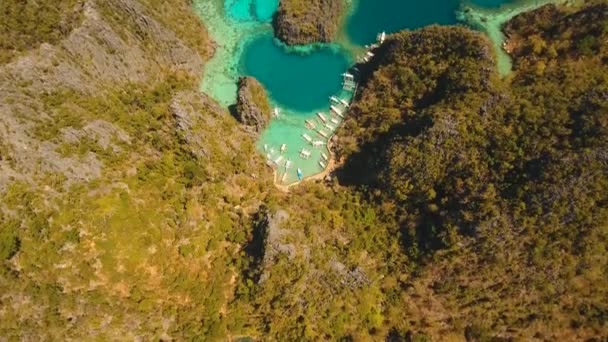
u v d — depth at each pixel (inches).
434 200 3535.9
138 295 3184.1
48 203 3122.5
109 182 3378.4
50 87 3437.5
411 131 3779.5
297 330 3304.6
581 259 3120.1
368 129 4077.3
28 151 3198.8
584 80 3415.4
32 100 3336.6
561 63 3619.6
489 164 3385.8
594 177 3068.4
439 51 4023.1
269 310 3371.1
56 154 3262.8
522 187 3206.2
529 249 3181.6
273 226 3427.7
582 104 3292.3
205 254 3538.4
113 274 3149.6
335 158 4121.6
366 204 3762.3
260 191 3917.3
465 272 3316.9
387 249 3550.7
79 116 3467.0
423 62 4045.3
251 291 3393.2
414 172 3602.4
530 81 3609.7
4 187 3085.6
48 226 3063.5
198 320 3314.5
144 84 3983.8
